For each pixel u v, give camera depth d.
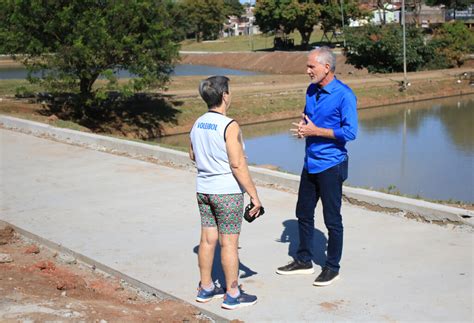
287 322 4.98
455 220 7.25
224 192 4.98
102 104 31.19
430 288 5.57
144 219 7.90
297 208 5.89
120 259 6.50
